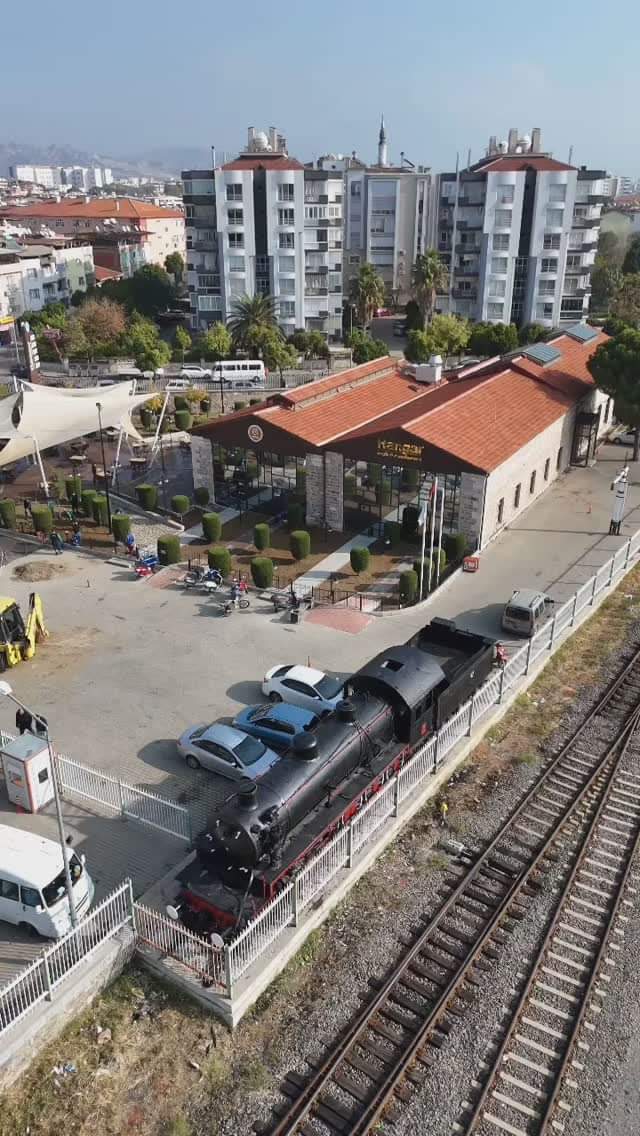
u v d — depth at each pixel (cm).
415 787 2395
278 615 3462
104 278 13350
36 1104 1554
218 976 1747
